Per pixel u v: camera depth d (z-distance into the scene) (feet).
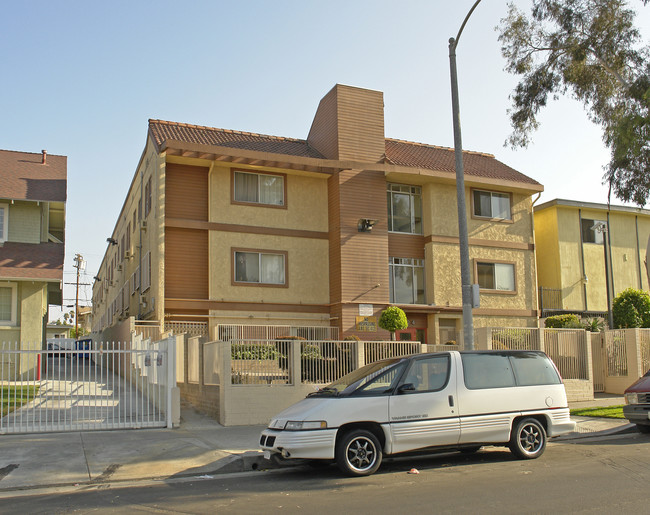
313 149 85.15
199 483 29.19
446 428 30.78
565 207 99.91
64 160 84.43
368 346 51.44
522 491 24.93
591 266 100.53
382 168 77.46
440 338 82.79
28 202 72.49
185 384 57.16
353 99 81.00
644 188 66.85
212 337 70.90
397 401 30.27
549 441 40.16
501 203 89.15
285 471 31.78
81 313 271.28
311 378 48.67
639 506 22.11
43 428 40.24
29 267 68.03
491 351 33.37
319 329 75.46
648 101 63.36
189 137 75.87
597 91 70.33
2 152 82.79
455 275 83.61
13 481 29.37
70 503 25.23
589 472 28.53
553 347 60.75
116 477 30.48
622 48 67.26
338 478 28.99
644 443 38.17
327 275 78.33
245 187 75.87
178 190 72.74
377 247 78.54
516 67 71.87
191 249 72.33
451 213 84.84
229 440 38.63
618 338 66.95
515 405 32.65
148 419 43.29
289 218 77.46
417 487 26.43
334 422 29.09
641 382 44.09
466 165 91.15
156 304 69.41
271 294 74.84
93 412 47.29
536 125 72.64
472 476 28.53
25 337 67.87
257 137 83.30
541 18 69.87
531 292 88.94
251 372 47.34
